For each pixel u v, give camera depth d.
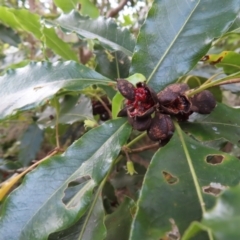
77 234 0.13
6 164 0.22
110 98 0.17
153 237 0.09
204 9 0.14
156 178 0.11
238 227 0.06
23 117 0.26
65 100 0.20
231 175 0.11
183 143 0.12
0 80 0.15
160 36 0.14
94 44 0.20
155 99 0.12
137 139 0.17
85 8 0.23
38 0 0.36
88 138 0.13
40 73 0.14
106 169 0.12
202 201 0.10
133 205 0.14
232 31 0.16
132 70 0.14
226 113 0.15
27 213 0.12
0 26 0.28
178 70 0.14
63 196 0.12
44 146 0.29
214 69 0.21
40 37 0.22
